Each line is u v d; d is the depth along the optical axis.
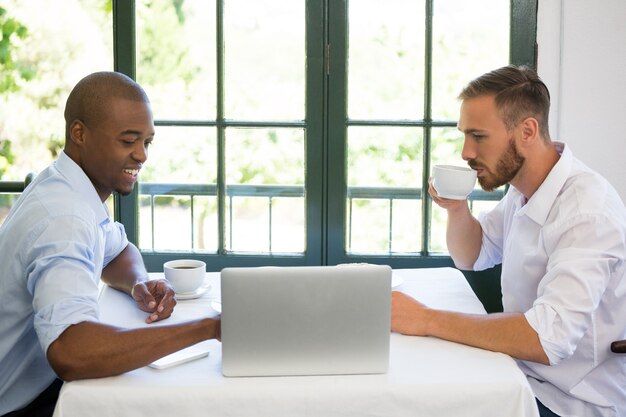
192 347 1.50
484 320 1.51
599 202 1.61
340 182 2.55
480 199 2.71
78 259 1.44
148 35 2.56
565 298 1.50
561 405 1.69
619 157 2.53
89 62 4.74
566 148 1.73
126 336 1.36
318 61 2.50
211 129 2.61
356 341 1.35
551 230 1.65
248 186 2.66
